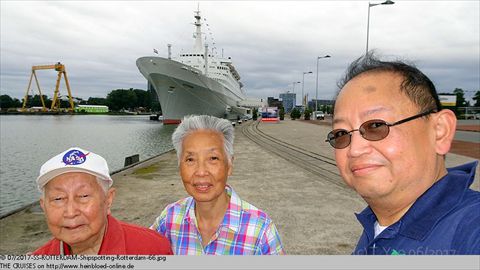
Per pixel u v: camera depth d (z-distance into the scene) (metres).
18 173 15.37
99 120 80.44
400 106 1.11
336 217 4.77
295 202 5.56
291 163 10.08
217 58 50.53
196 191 1.73
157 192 6.39
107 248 1.49
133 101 126.12
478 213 0.92
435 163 1.12
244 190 6.47
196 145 1.75
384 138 1.09
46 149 25.08
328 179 7.56
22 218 4.75
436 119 1.15
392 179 1.09
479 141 16.88
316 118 54.12
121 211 5.14
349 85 1.24
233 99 50.94
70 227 1.40
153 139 31.58
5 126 54.44
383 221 1.24
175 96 39.53
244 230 1.73
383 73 1.18
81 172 1.43
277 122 44.00
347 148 1.19
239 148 14.41
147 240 1.63
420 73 1.18
